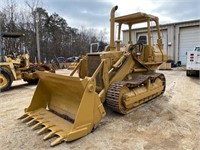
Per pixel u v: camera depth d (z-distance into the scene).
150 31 5.29
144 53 5.23
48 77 3.82
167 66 14.34
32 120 3.79
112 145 3.06
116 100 4.10
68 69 16.61
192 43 16.59
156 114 4.46
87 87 3.26
